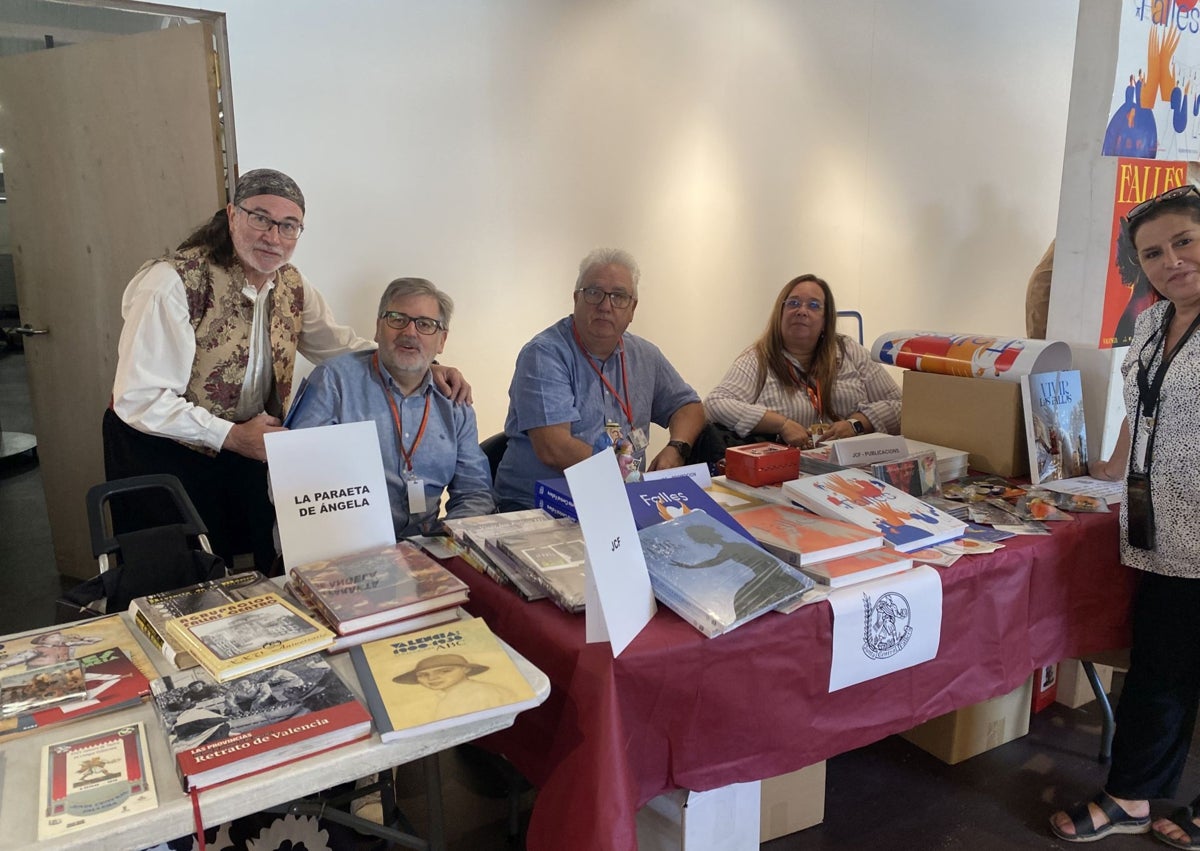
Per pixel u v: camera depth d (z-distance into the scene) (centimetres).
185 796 87
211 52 244
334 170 270
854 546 148
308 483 143
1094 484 198
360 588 129
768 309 390
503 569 139
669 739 124
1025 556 158
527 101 304
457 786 204
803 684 134
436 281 298
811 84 371
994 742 218
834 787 203
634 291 218
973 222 432
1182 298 161
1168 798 188
